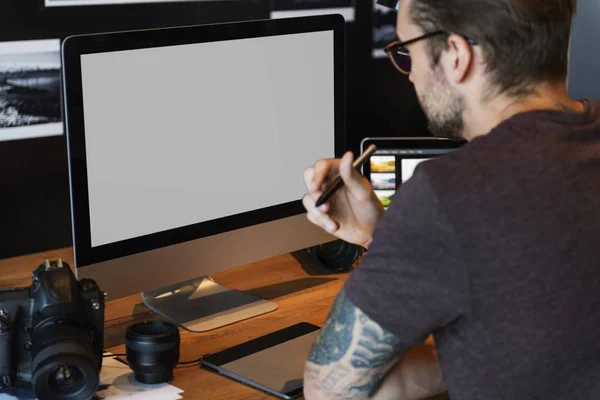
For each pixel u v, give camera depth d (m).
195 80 1.48
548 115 0.93
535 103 0.96
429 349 1.20
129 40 1.38
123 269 1.44
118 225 1.42
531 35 0.93
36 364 1.12
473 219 0.87
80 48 1.32
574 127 0.93
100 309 1.21
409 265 0.89
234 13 2.04
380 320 0.92
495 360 0.90
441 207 0.87
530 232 0.87
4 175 1.82
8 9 1.74
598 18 2.22
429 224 0.87
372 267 0.92
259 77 1.57
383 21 2.24
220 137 1.53
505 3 0.92
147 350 1.26
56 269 1.21
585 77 2.26
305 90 1.66
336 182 1.18
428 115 1.03
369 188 1.19
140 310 1.59
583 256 0.88
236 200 1.58
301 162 1.68
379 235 0.92
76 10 1.83
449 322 0.91
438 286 0.88
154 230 1.47
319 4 2.13
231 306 1.60
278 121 1.62
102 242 1.40
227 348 1.41
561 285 0.87
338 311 0.97
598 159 0.91
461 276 0.87
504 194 0.87
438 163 0.90
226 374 1.32
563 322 0.88
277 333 1.47
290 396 1.24
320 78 1.68
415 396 1.15
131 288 1.45
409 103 2.34
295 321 1.55
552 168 0.89
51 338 1.15
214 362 1.35
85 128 1.35
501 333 0.89
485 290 0.88
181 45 1.45
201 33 1.47
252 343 1.43
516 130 0.92
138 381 1.29
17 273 1.76
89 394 1.16
